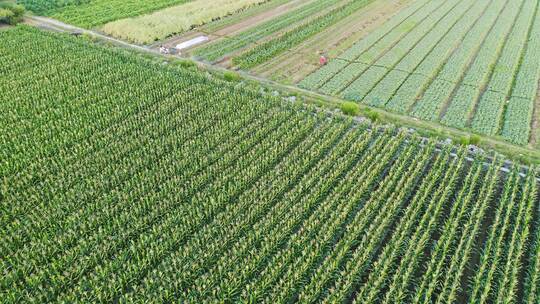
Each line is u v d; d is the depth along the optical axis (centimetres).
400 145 4056
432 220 3094
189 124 4225
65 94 4653
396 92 4991
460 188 3556
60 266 2733
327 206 3212
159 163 3672
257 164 3647
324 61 5638
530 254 2925
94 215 3102
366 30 6769
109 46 6019
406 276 2681
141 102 4550
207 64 5606
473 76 5306
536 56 5856
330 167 3725
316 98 4825
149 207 3247
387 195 3425
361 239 3081
